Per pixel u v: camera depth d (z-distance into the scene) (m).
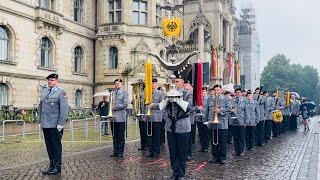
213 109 11.43
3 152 12.98
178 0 45.09
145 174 9.30
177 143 8.52
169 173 9.45
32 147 14.34
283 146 15.77
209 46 43.19
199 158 12.26
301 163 11.09
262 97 16.89
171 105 8.57
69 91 32.19
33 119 25.36
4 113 24.42
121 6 34.41
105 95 19.72
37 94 28.42
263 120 16.39
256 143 16.22
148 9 35.03
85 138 17.62
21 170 9.72
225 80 50.38
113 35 34.09
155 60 34.53
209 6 48.22
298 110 26.22
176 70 14.49
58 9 30.62
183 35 48.16
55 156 9.37
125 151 13.52
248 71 68.38
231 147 15.44
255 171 9.83
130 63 34.00
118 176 9.04
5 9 25.17
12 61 26.03
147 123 12.64
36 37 28.28
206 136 13.88
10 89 25.88
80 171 9.63
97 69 35.38
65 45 31.72
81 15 34.50
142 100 13.97
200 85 11.01
